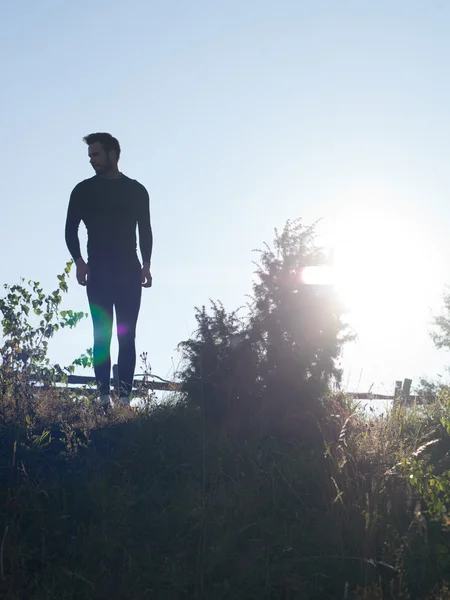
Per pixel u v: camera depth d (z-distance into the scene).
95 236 8.20
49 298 8.25
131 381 8.27
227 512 5.52
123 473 6.20
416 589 5.00
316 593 4.98
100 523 5.52
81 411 7.59
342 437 6.67
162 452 6.43
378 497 5.77
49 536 5.32
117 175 8.37
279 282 6.95
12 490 5.73
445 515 5.46
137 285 8.31
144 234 8.47
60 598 4.67
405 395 9.50
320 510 5.79
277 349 6.84
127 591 4.75
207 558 5.03
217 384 6.88
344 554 5.28
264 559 5.12
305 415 6.77
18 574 4.83
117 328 8.27
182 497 5.73
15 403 7.35
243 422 6.83
